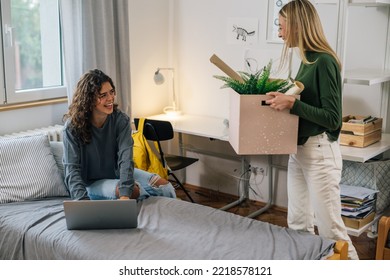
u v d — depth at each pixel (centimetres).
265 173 431
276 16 402
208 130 396
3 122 356
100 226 258
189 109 470
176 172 480
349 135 338
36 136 326
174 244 241
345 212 334
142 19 443
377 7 359
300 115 252
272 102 249
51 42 388
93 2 378
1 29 349
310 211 293
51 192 310
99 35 384
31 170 309
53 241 250
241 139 255
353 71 354
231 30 429
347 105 382
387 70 359
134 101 448
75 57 374
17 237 263
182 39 462
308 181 274
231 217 272
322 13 378
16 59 368
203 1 442
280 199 428
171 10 464
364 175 353
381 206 359
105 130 300
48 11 383
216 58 268
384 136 366
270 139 256
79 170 295
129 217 255
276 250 235
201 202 443
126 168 293
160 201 295
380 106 369
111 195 294
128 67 414
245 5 418
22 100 368
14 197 300
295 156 278
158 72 442
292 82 264
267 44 411
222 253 232
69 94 374
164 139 384
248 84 257
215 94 448
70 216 255
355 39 372
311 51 261
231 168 451
